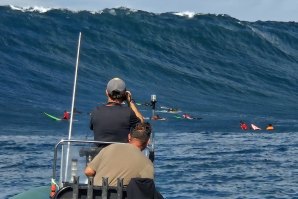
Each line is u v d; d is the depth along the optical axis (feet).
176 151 245.24
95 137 83.56
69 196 76.18
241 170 198.08
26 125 370.12
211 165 208.03
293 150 258.78
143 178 73.41
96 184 76.23
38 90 591.78
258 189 165.48
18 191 155.94
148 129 78.84
